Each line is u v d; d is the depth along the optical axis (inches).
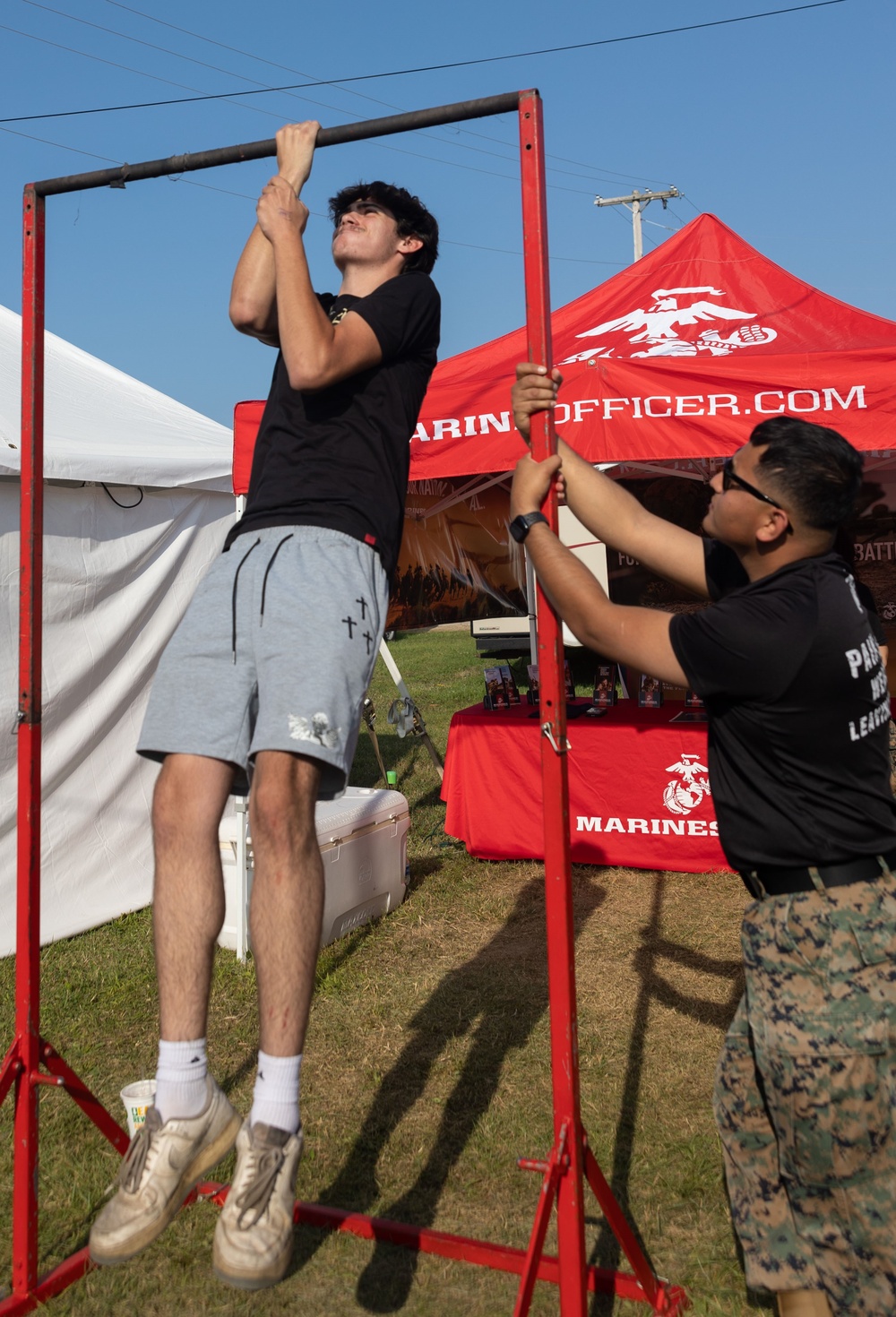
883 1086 70.4
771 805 74.0
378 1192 110.8
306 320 71.9
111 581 196.4
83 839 194.9
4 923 181.8
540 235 78.9
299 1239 101.4
